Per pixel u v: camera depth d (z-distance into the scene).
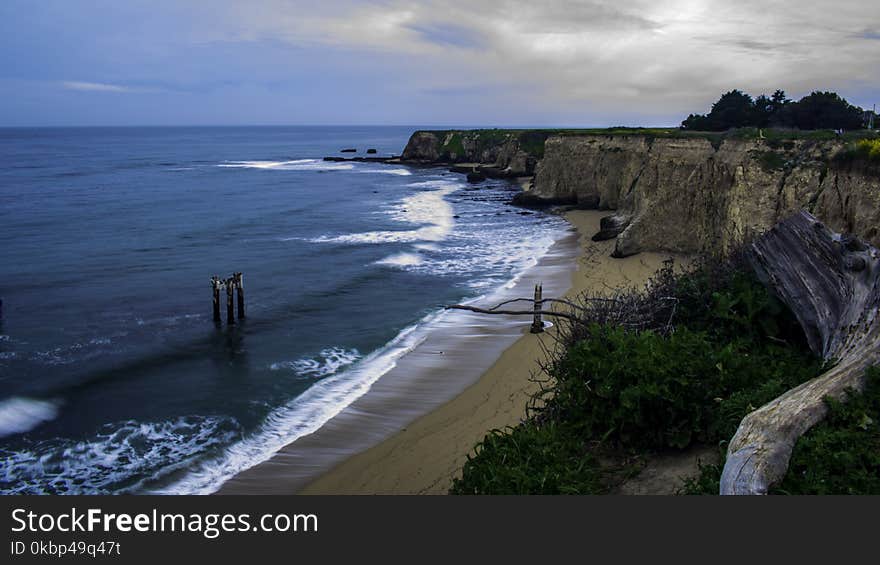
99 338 20.75
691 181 29.30
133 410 15.23
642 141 42.53
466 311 22.59
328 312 23.16
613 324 10.05
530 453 7.66
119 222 45.28
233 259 32.75
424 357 18.17
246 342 20.12
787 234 8.91
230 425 14.33
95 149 163.62
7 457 13.02
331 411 14.86
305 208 53.22
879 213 15.19
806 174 22.95
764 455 5.41
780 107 56.84
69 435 14.02
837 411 5.70
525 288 25.27
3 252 34.62
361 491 11.02
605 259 30.05
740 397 7.43
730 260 11.23
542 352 17.41
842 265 7.70
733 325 9.46
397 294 25.28
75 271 30.25
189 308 24.27
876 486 5.18
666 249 29.73
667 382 7.75
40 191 65.06
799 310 8.35
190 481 11.91
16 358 18.88
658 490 6.82
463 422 13.61
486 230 41.00
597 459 7.74
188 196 61.88
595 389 8.16
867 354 6.12
